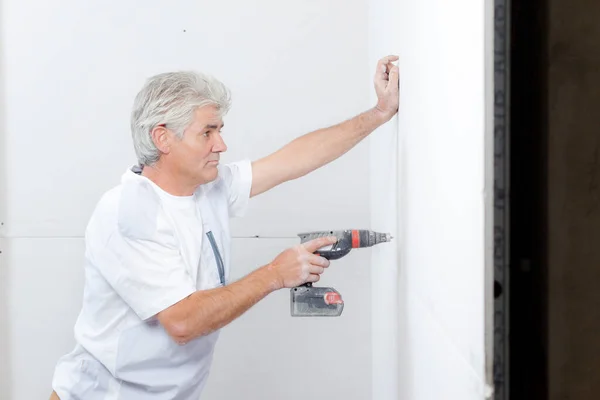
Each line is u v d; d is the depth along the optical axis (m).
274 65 2.28
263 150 2.30
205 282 1.60
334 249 1.49
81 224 2.31
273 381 2.37
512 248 0.65
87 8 2.25
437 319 1.00
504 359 0.66
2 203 2.30
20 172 2.29
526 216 0.64
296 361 2.36
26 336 2.33
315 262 1.45
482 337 0.68
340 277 2.32
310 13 2.26
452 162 0.85
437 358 1.01
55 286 2.32
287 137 2.30
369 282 2.32
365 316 2.33
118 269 1.45
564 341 0.63
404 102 1.37
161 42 2.27
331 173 2.30
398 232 1.50
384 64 1.52
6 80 2.27
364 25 2.26
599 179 0.61
